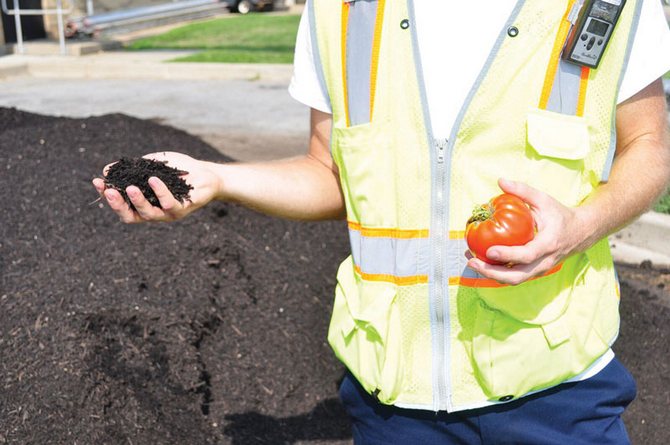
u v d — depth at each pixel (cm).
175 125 956
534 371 192
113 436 320
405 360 199
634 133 193
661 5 187
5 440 301
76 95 1204
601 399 200
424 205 191
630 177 185
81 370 335
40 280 387
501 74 183
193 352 376
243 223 504
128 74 1418
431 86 188
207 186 197
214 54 1565
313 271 476
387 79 190
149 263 422
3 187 484
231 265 452
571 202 189
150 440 327
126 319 373
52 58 1553
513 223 171
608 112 185
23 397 317
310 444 362
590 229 176
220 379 381
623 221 184
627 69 183
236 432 357
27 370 329
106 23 1933
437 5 185
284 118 997
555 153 183
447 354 198
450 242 191
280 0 2936
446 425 203
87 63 1445
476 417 200
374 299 198
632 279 510
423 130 188
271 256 478
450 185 189
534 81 183
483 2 183
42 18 1853
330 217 224
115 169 193
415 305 196
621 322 447
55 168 525
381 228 196
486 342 193
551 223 168
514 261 167
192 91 1223
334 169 219
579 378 199
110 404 332
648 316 455
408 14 186
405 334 199
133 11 2058
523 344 192
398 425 207
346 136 195
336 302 214
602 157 188
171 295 403
